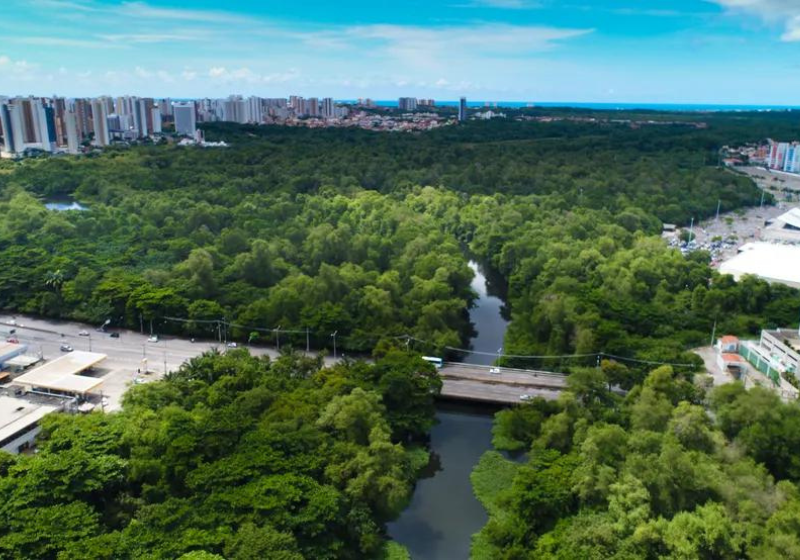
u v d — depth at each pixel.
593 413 134.12
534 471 116.94
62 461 103.44
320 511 99.88
